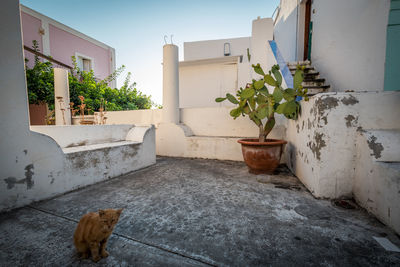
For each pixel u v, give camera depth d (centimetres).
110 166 309
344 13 393
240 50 879
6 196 194
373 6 307
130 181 296
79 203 215
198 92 755
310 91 455
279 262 122
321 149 215
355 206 199
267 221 173
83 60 1033
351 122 208
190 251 133
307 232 155
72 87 746
